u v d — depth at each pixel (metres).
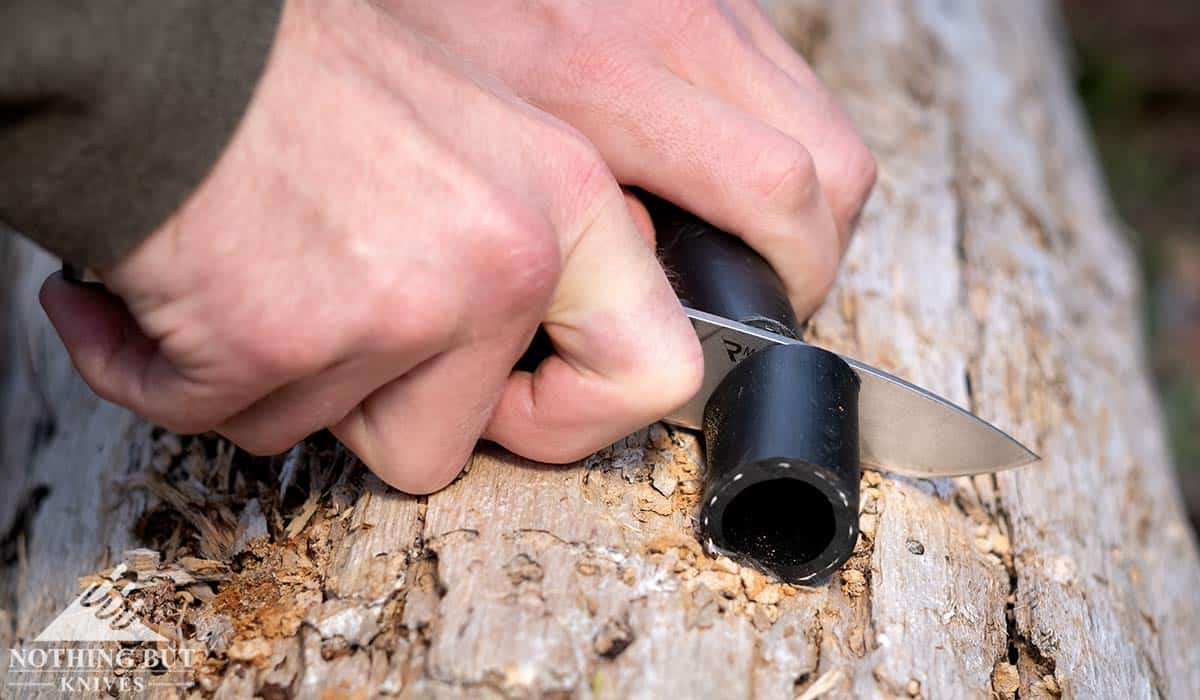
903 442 0.39
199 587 0.39
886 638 0.37
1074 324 0.51
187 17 0.31
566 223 0.35
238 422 0.35
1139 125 1.24
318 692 0.35
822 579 0.37
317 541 0.38
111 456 0.43
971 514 0.41
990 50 0.66
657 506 0.38
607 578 0.36
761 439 0.35
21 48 0.30
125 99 0.31
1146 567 0.45
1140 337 0.57
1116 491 0.46
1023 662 0.39
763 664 0.36
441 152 0.33
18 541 0.44
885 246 0.49
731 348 0.37
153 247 0.32
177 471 0.42
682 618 0.36
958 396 0.44
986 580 0.39
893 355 0.45
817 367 0.36
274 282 0.33
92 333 0.35
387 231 0.33
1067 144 0.66
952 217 0.51
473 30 0.41
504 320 0.34
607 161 0.40
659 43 0.41
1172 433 0.90
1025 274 0.51
